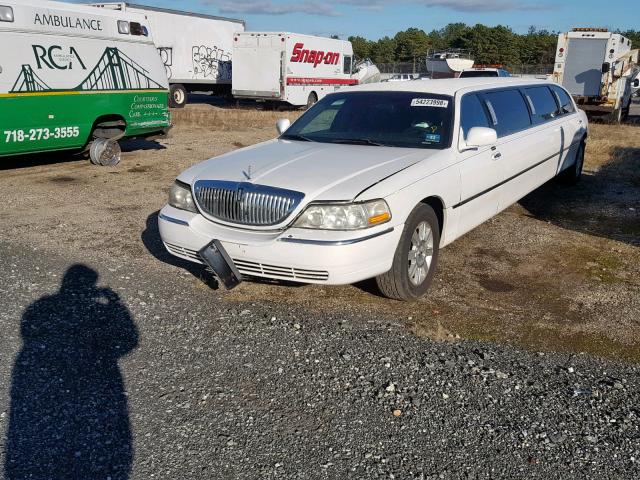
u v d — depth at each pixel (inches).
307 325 175.6
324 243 163.8
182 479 112.1
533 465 117.3
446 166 199.6
